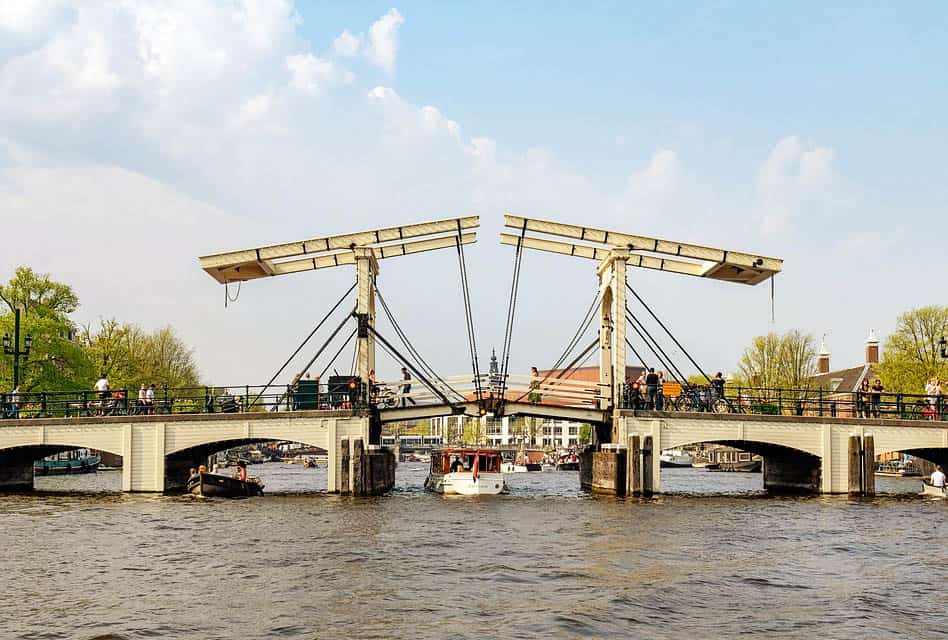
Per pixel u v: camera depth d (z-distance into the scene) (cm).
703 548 2177
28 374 5134
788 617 1479
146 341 7256
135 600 1573
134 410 3791
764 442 3647
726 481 5812
